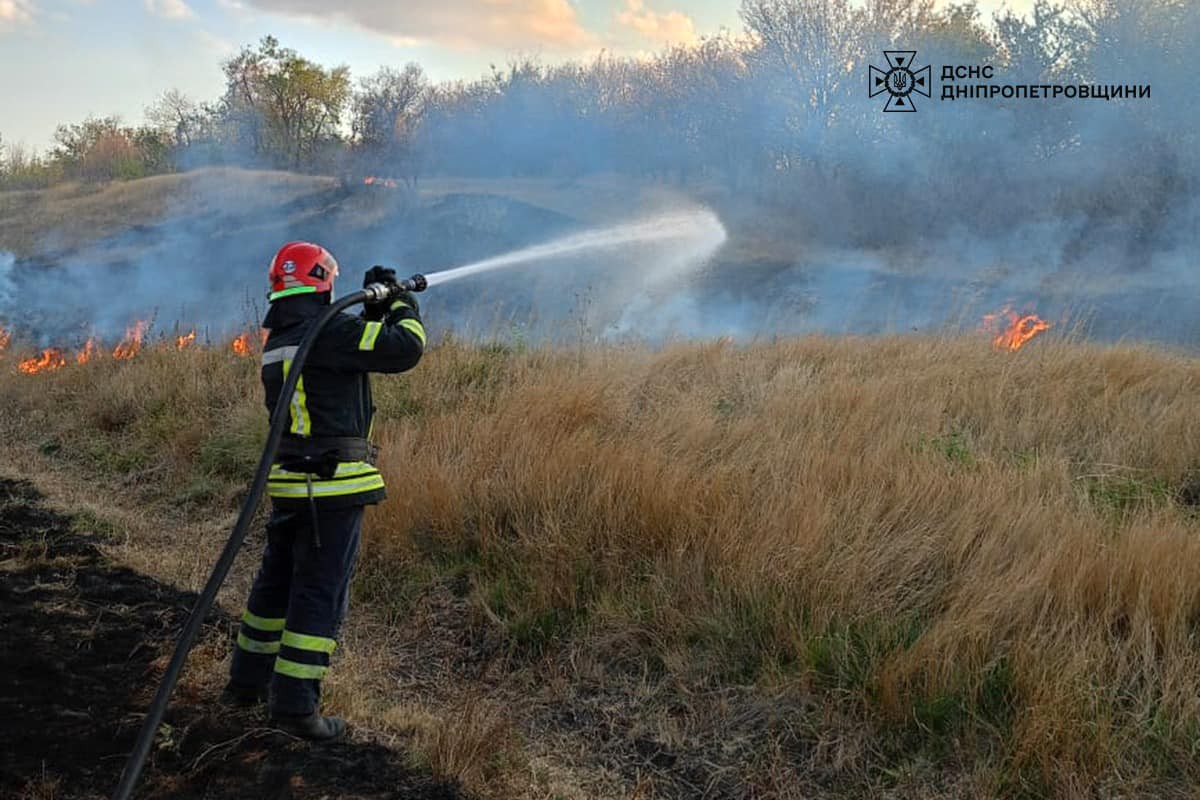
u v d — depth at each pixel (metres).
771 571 4.21
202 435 7.27
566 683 4.04
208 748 3.53
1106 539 4.42
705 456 5.64
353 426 3.68
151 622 4.56
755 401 6.95
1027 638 3.71
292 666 3.49
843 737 3.53
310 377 3.61
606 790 3.48
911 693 3.55
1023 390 7.03
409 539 5.08
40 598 4.76
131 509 6.43
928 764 3.40
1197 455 5.74
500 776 3.47
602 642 4.17
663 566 4.48
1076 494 5.18
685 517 4.67
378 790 3.36
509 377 7.66
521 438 5.76
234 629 4.52
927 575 4.25
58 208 35.94
